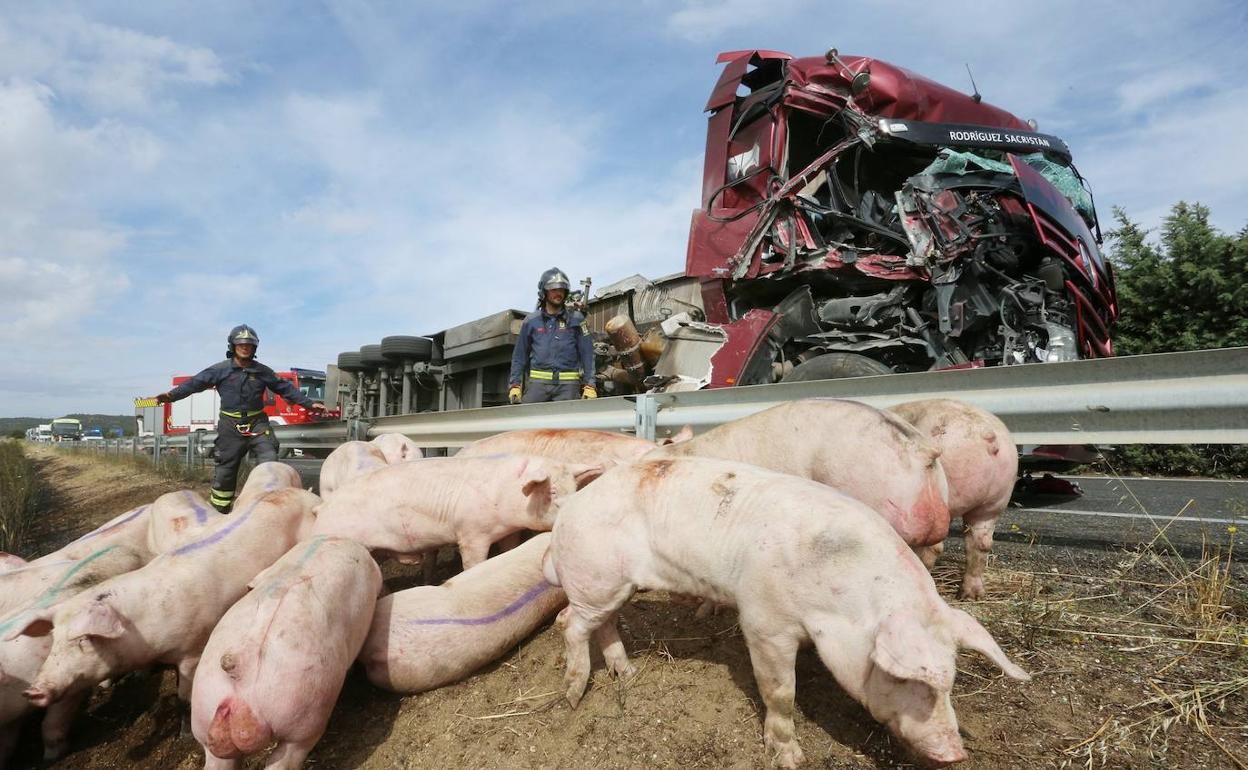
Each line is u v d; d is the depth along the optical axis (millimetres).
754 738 2623
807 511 2535
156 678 4184
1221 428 3551
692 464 3051
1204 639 2904
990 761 2338
